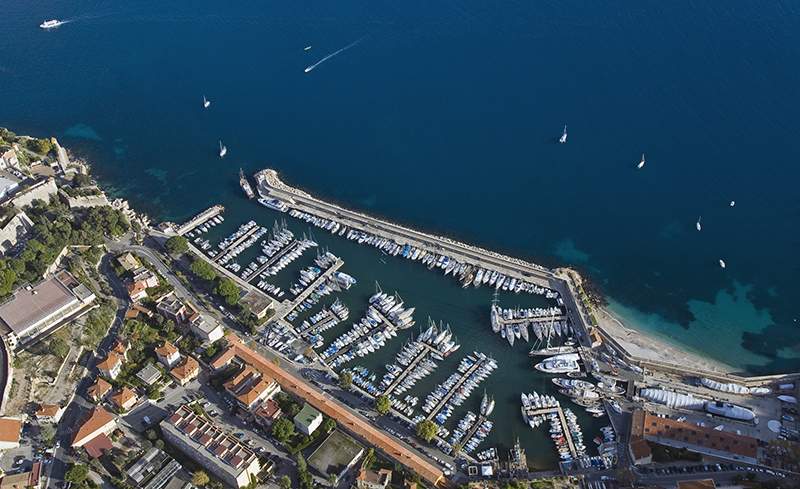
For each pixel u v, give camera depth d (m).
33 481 167.75
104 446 178.12
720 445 185.50
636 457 183.75
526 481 180.62
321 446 183.50
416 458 181.88
